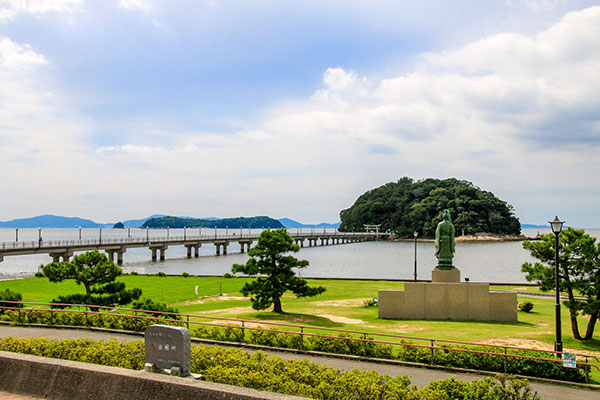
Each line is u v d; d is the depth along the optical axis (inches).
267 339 955.3
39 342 668.7
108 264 1413.6
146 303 1228.5
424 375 778.2
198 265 4202.8
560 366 785.6
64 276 1385.3
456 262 4594.0
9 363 416.2
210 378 528.4
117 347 643.5
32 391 396.8
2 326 1076.5
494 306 1460.4
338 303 1804.9
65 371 395.2
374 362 850.1
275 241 1488.7
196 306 1683.1
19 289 2095.2
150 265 4183.1
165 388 358.6
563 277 1206.9
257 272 1492.4
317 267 4143.7
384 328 1284.4
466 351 822.5
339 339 917.8
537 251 1235.9
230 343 949.8
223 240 5516.7
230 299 1873.8
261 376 535.2
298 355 891.4
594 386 745.0
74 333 1008.9
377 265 4318.4
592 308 1141.7
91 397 376.8
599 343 1141.7
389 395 526.0
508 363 808.3
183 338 448.1
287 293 2103.8
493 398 574.2
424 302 1476.4
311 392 518.3
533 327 1346.0
